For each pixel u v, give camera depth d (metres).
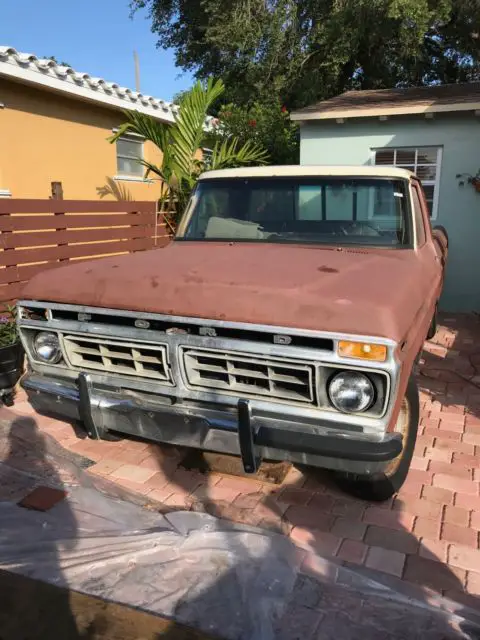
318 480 3.55
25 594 2.51
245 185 4.37
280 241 4.05
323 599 2.49
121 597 2.49
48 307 3.23
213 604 2.46
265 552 2.77
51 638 2.28
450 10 14.79
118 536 2.90
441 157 8.61
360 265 3.26
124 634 2.29
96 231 7.16
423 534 3.01
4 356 4.61
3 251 5.79
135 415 3.01
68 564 2.69
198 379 2.88
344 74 17.47
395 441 2.58
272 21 15.58
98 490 3.38
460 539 2.97
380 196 4.04
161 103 10.24
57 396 3.26
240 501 3.31
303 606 2.45
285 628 2.34
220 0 15.91
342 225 4.05
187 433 2.91
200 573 2.63
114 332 3.00
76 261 6.83
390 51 16.67
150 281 3.01
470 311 8.80
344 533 3.02
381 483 3.18
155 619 2.38
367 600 2.49
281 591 2.53
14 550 2.78
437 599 2.53
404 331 2.57
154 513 3.15
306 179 4.21
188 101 8.33
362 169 4.18
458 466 3.73
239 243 4.11
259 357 2.67
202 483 3.52
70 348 3.23
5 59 7.00
